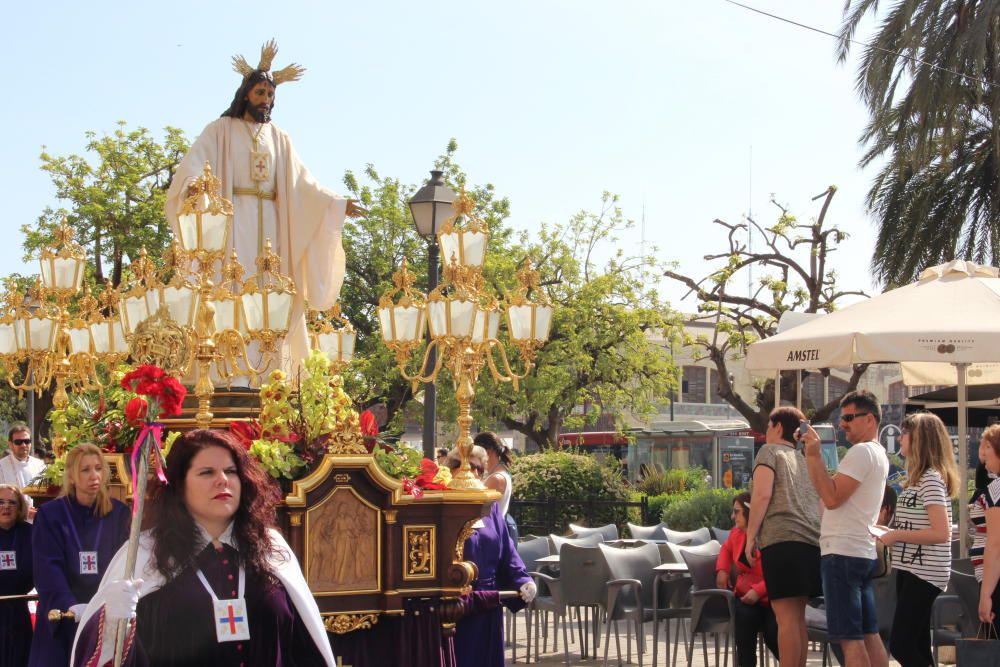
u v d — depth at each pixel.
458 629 7.73
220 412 7.48
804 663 8.05
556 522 20.69
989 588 7.60
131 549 3.84
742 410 26.42
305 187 8.99
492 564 7.91
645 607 11.09
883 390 49.66
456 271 8.23
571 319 29.91
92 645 3.77
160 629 3.87
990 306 10.77
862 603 7.91
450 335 8.09
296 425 7.11
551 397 29.20
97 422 7.53
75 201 30.58
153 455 4.07
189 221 7.21
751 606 8.99
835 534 7.74
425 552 7.36
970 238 20.62
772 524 8.06
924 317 10.73
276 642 4.03
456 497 7.35
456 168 33.78
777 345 11.39
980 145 20.62
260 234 8.80
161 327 7.00
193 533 3.97
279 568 4.12
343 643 7.16
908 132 19.02
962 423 11.48
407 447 7.69
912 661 7.95
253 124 8.92
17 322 9.46
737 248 26.89
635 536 13.73
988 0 17.81
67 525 6.46
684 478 26.47
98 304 9.84
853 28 20.30
